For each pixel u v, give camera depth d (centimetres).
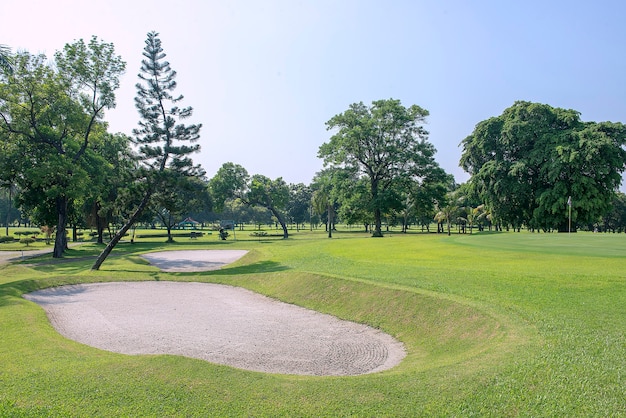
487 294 1276
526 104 4962
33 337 1082
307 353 1095
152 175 2817
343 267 2059
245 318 1480
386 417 609
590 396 631
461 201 7088
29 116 3522
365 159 5616
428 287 1430
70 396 685
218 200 7225
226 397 675
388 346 1144
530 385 670
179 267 2938
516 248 2233
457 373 730
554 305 1113
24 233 7831
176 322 1431
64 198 3891
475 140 5212
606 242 2420
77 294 1930
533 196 4750
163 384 721
